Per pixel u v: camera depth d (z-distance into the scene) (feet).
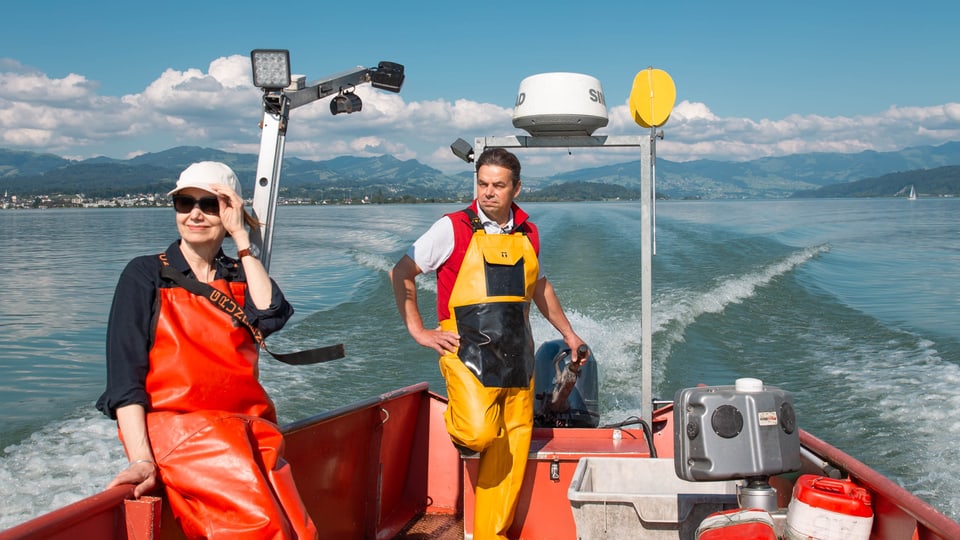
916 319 46.37
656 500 9.73
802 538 7.97
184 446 6.98
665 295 51.26
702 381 32.35
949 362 34.47
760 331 42.73
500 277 11.05
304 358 8.36
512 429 11.42
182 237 7.88
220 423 7.12
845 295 57.16
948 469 21.99
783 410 8.30
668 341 38.24
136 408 7.05
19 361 36.81
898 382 31.32
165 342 7.33
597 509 9.91
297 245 109.09
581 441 12.98
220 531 6.76
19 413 27.40
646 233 12.89
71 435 24.77
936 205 387.75
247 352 7.72
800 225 149.18
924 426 25.66
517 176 11.26
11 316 50.72
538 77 12.54
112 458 22.62
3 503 19.25
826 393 30.19
